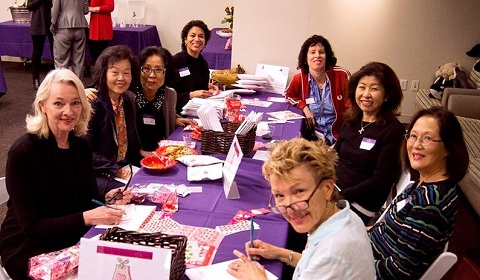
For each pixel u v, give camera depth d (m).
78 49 6.28
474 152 3.84
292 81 3.89
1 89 5.50
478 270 1.60
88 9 6.27
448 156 1.61
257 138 2.90
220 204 1.94
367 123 2.47
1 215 3.08
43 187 1.83
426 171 1.66
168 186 2.06
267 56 4.55
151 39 7.43
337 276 1.15
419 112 1.69
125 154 2.74
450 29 5.39
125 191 1.93
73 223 1.73
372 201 2.40
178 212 1.85
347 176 2.49
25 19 7.20
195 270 1.44
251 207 1.92
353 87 2.50
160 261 1.24
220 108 3.18
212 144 2.50
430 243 1.51
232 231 1.71
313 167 1.20
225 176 2.08
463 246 3.16
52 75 1.84
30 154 1.77
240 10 4.45
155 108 3.09
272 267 1.51
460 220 3.53
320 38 3.66
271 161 1.24
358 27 5.38
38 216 1.82
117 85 2.54
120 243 1.25
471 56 5.46
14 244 1.82
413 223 1.54
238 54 4.59
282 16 4.41
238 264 1.46
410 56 5.52
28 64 7.79
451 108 4.75
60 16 6.00
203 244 1.61
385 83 2.36
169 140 2.81
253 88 4.16
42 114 1.82
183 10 7.69
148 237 1.38
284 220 1.81
